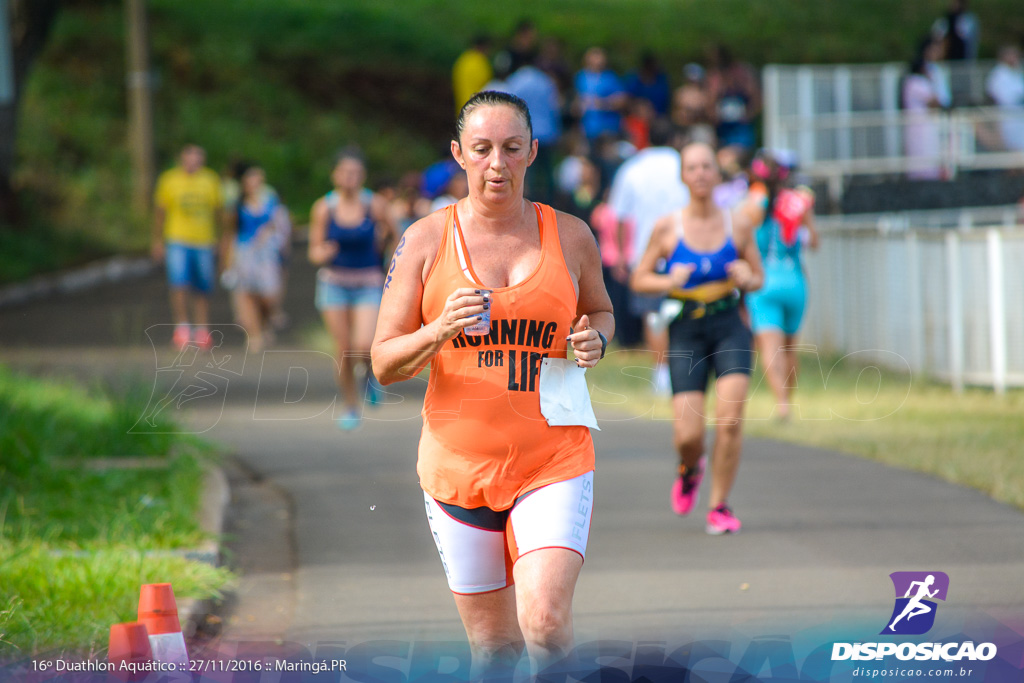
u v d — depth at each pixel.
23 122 96.69
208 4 125.88
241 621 19.28
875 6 158.75
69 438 29.14
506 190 13.09
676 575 21.72
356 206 35.84
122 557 19.98
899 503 26.59
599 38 138.50
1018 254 40.47
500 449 13.22
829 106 67.88
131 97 99.94
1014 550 22.50
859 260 46.44
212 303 69.25
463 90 72.94
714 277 24.05
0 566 19.00
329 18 130.12
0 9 37.53
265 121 112.75
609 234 51.34
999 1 152.12
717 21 149.12
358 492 28.98
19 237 79.44
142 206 92.25
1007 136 67.50
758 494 28.02
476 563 13.53
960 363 41.75
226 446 33.31
